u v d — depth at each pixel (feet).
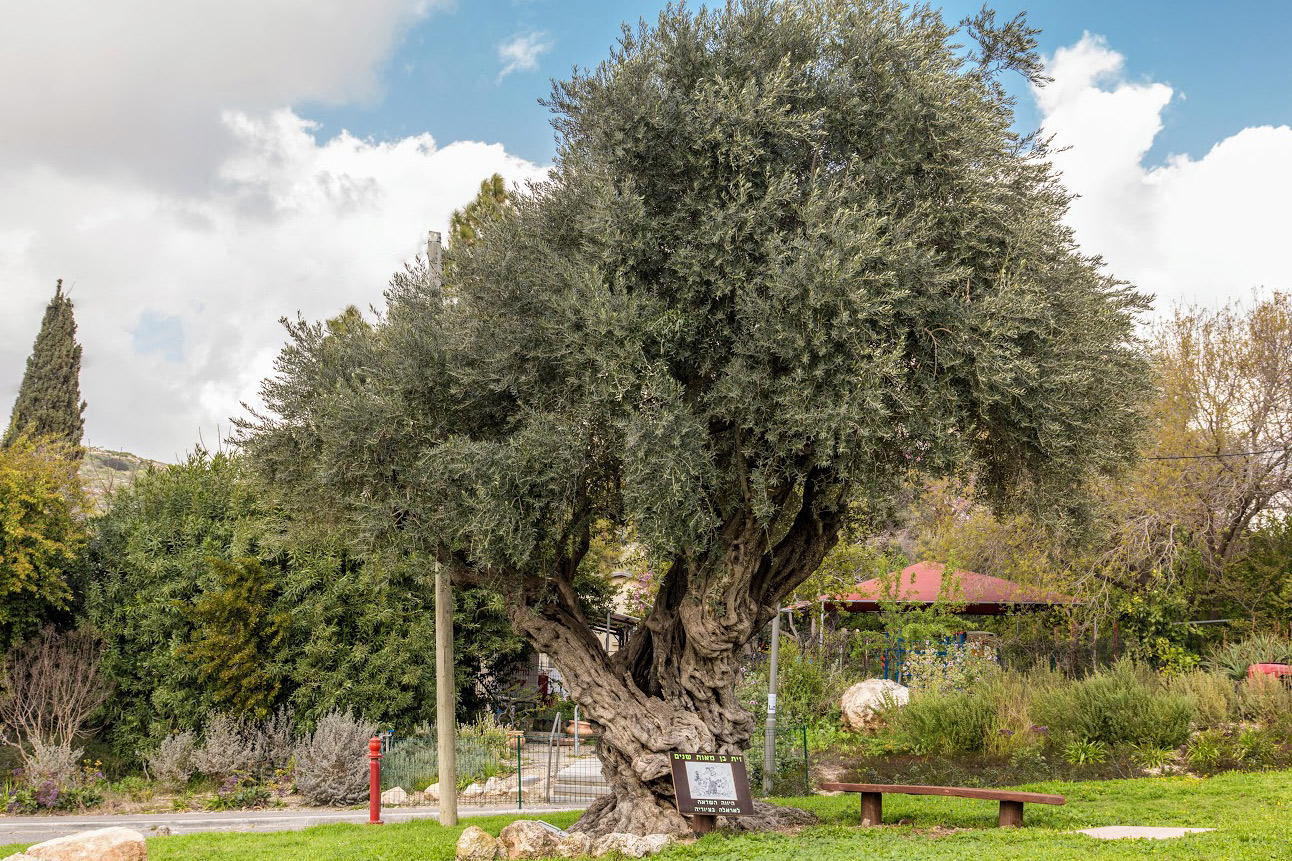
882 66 32.73
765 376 30.32
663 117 32.12
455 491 32.19
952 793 35.42
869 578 90.33
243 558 76.18
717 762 35.04
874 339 29.66
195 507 84.28
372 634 78.64
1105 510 41.73
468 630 84.12
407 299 38.75
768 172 31.40
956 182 32.04
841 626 92.58
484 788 63.21
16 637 77.87
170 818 58.29
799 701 72.08
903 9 34.04
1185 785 44.50
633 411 30.48
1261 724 54.75
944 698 61.41
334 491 34.78
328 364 37.29
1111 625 82.07
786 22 33.22
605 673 37.35
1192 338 92.58
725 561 34.24
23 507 79.05
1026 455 34.32
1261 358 88.89
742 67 33.40
